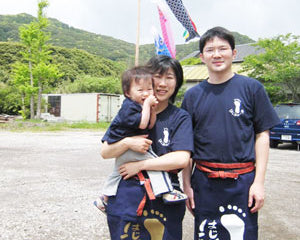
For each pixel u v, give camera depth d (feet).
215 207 6.28
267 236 9.65
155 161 5.55
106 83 110.73
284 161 22.82
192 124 6.69
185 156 5.72
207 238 6.37
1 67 143.54
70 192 13.74
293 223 10.73
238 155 6.18
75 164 20.49
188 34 22.21
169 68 6.03
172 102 6.54
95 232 9.58
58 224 10.12
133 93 5.78
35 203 12.12
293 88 54.80
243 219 6.14
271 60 53.93
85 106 69.10
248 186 6.19
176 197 5.49
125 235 5.64
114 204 5.86
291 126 28.73
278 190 14.82
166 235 5.63
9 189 13.99
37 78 74.69
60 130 52.47
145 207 5.64
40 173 17.47
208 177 6.34
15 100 92.53
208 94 6.53
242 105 6.23
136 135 5.73
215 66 6.40
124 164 5.76
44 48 77.20
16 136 39.55
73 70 152.87
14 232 9.39
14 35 243.60
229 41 6.40
